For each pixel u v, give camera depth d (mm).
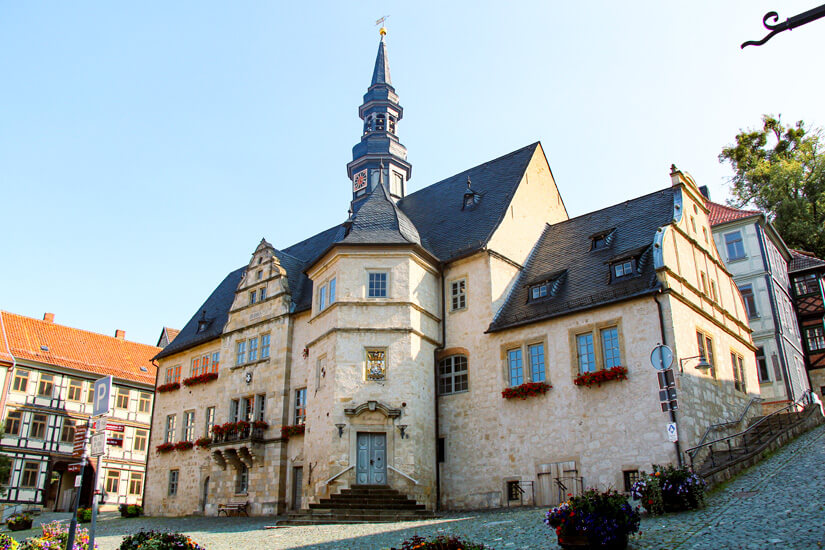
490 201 32438
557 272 28391
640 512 17000
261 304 35625
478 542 15414
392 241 28703
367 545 16797
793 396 33562
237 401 35000
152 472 40969
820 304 39312
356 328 27453
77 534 18797
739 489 17875
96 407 13156
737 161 50625
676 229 26031
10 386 46469
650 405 22719
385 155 42312
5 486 43656
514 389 26016
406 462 25906
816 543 12070
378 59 45656
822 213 44438
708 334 25844
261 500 31406
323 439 26719
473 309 28750
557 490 24094
